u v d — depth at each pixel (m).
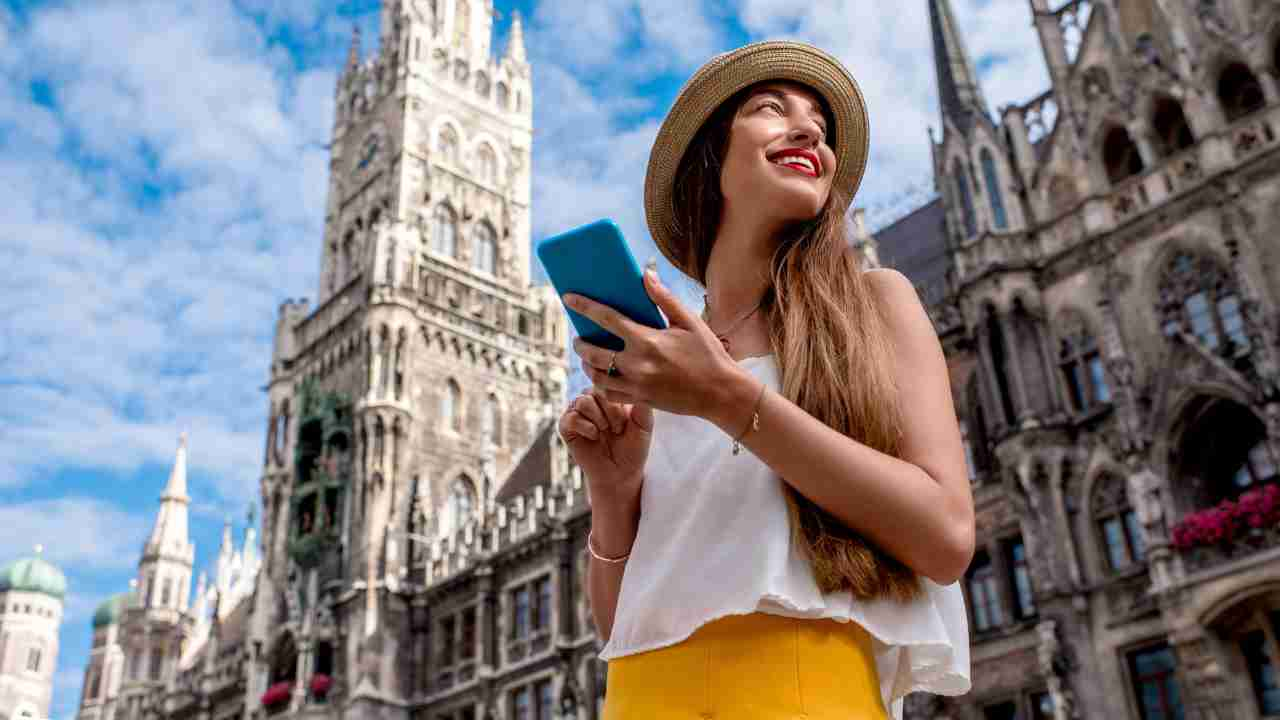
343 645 46.22
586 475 3.08
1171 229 27.59
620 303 2.46
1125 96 29.61
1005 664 26.98
